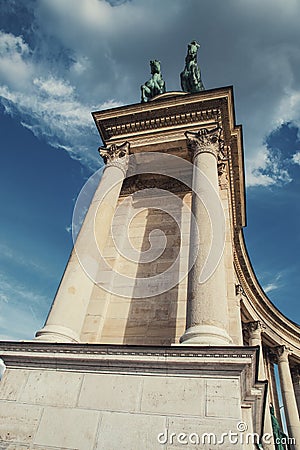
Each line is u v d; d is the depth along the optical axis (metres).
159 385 7.91
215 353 7.90
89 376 8.52
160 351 8.26
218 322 9.20
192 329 9.05
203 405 7.34
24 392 8.53
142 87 22.69
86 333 12.40
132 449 7.04
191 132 16.12
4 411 8.22
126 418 7.55
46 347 9.11
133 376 8.23
